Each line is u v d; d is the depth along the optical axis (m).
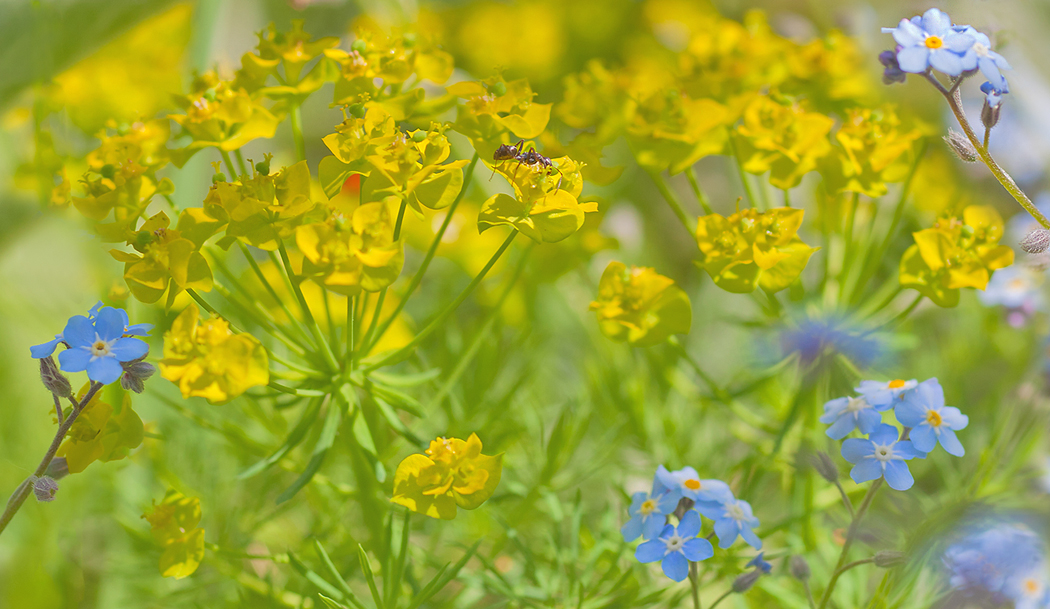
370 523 0.50
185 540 0.48
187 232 0.48
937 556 0.49
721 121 0.50
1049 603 0.49
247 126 0.49
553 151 0.51
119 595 0.52
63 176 0.49
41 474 0.47
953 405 0.53
